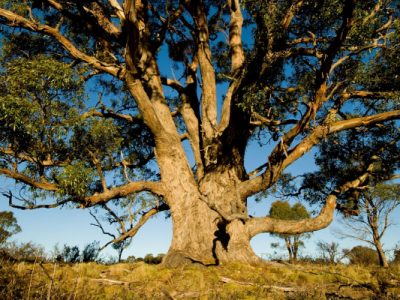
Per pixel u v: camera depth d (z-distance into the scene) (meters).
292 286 7.61
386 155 12.48
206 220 10.88
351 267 10.54
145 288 7.06
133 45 9.38
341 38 7.96
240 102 10.79
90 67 12.31
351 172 12.96
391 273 9.80
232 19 13.41
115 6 12.02
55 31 10.54
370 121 10.02
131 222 11.75
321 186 13.44
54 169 9.73
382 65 10.33
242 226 10.93
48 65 8.92
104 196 10.30
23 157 9.65
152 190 11.23
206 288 7.23
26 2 11.15
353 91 10.73
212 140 12.14
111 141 10.71
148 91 12.62
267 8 9.66
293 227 11.03
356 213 12.38
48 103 9.11
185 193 11.17
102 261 11.66
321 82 8.73
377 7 9.89
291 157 10.30
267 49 10.02
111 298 6.00
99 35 11.59
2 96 8.74
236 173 11.77
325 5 9.39
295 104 11.28
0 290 4.79
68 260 10.85
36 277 6.26
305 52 10.52
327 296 6.82
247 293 6.86
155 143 11.52
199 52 13.42
